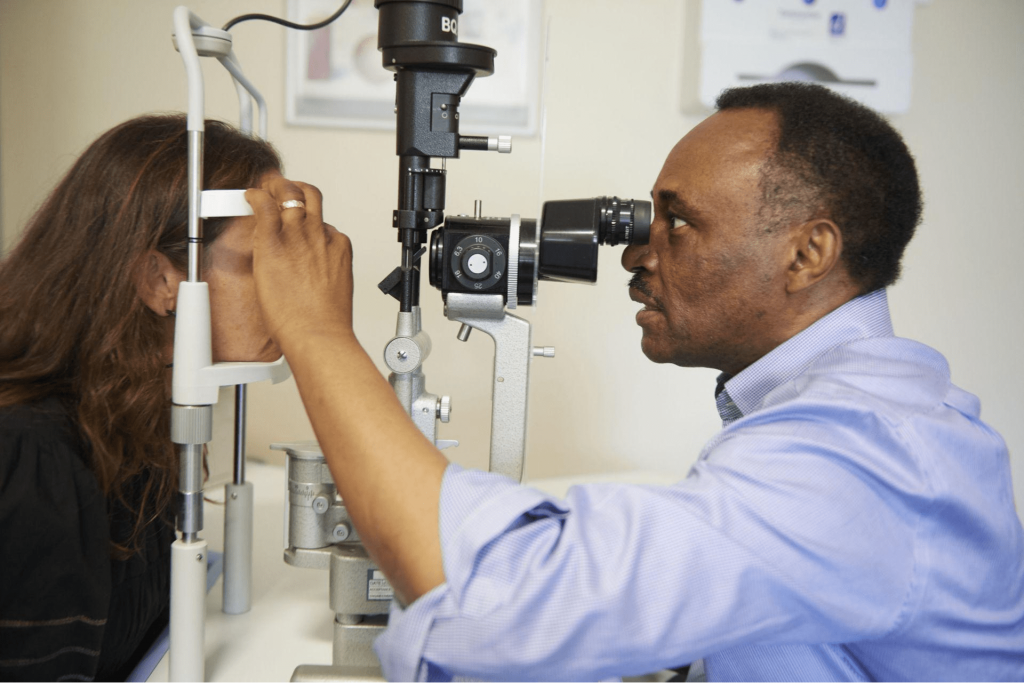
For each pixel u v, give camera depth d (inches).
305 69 74.0
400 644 24.5
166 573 45.1
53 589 35.7
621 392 81.7
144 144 40.1
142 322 39.9
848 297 32.6
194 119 31.5
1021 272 82.3
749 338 33.5
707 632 23.5
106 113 74.9
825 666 29.0
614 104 77.1
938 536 26.6
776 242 31.4
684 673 40.3
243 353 39.6
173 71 74.5
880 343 30.9
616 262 79.6
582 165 77.8
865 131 31.1
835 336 32.1
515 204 77.5
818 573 24.1
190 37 31.9
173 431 33.4
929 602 26.2
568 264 34.8
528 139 76.6
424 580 24.6
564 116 77.0
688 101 75.8
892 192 31.3
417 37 32.2
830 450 25.3
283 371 37.4
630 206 34.8
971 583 27.1
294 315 28.7
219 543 57.2
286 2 73.2
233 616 45.0
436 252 35.3
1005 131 80.0
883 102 74.5
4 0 72.7
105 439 38.6
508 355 36.8
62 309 39.6
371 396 26.9
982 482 28.6
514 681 29.5
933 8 77.8
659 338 35.4
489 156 76.5
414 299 35.7
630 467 82.6
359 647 38.3
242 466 44.9
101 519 37.6
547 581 23.3
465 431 80.8
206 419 33.5
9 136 74.7
